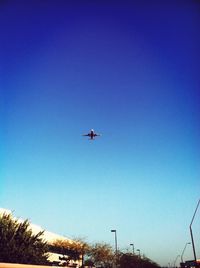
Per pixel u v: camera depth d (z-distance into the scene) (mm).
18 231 22969
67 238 56688
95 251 59969
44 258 23828
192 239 41219
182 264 78750
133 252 74125
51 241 50844
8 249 21281
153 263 100688
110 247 61781
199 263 50844
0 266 11258
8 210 35094
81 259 57500
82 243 56094
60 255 51688
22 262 21672
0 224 22141
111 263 62469
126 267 69438
